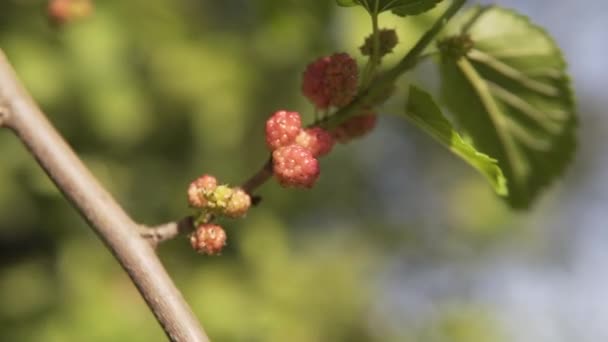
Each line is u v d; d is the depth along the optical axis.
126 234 2.25
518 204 3.20
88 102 7.86
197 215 2.27
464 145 2.39
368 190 10.62
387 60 4.31
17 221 8.41
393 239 10.64
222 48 8.24
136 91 8.05
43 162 2.30
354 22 4.93
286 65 8.06
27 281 8.38
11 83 2.35
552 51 2.90
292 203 9.04
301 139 2.29
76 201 2.28
